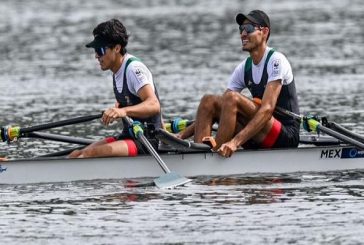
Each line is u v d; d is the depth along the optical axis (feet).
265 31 166.61
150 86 162.30
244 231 127.95
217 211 138.82
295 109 170.60
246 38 166.30
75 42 414.82
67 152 170.30
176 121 175.94
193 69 324.60
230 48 385.70
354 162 170.60
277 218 134.41
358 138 170.81
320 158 168.35
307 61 337.93
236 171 164.45
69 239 125.18
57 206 142.51
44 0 650.02
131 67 161.99
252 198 146.92
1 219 135.23
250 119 165.89
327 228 129.08
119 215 136.98
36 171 157.17
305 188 153.99
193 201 145.18
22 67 338.54
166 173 156.25
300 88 276.82
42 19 522.47
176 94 268.82
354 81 288.10
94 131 214.07
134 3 625.00
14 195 149.48
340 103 247.09
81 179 158.71
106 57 162.30
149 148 158.40
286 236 125.49
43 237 126.11
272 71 165.58
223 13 543.39
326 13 525.34
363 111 232.73
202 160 162.81
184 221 133.28
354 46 379.14
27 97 268.41
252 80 168.86
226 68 325.62
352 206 141.28
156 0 647.97
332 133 166.61
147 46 398.62
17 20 517.55
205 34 440.45
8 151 186.50
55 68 335.06
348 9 545.85
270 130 167.22
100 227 130.62
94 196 148.66
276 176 163.63
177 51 379.76
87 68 334.24
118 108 159.02
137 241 123.95
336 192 151.02
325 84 283.38
